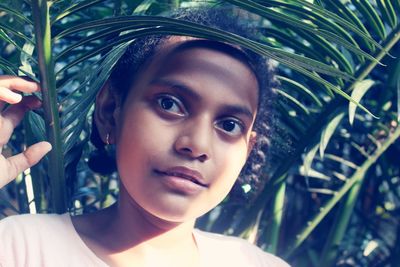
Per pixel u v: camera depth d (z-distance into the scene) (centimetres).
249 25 98
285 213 133
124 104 79
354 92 98
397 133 112
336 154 128
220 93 75
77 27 74
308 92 104
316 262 127
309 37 98
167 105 75
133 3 104
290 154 105
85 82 83
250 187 102
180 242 83
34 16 73
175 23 70
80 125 85
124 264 78
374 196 134
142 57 81
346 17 96
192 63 76
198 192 75
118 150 78
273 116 100
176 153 73
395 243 131
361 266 140
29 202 99
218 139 76
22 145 115
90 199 129
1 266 73
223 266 89
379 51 98
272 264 94
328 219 133
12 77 74
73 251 77
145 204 74
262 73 85
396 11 103
